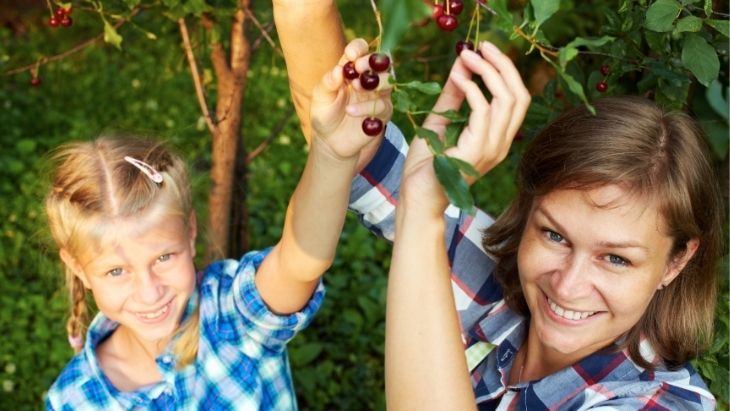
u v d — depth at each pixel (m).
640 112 1.63
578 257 1.58
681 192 1.57
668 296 1.73
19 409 3.83
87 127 6.48
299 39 1.66
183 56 3.60
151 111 6.82
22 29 8.55
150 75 7.38
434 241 1.39
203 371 2.08
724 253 2.23
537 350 1.83
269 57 7.24
